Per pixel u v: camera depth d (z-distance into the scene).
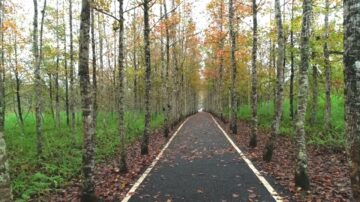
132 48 28.80
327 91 19.81
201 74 61.28
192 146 18.78
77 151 16.42
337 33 17.48
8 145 18.88
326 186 9.09
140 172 11.87
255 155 14.83
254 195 8.36
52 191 9.96
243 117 38.16
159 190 9.20
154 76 35.75
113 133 23.08
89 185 8.26
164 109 24.84
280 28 13.84
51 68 24.20
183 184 9.80
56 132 24.34
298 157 8.98
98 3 13.27
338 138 17.16
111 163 14.22
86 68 8.27
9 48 19.72
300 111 9.11
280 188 9.05
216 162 13.40
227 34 26.22
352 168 4.28
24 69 22.16
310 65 19.98
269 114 32.84
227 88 43.56
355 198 4.23
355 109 4.27
